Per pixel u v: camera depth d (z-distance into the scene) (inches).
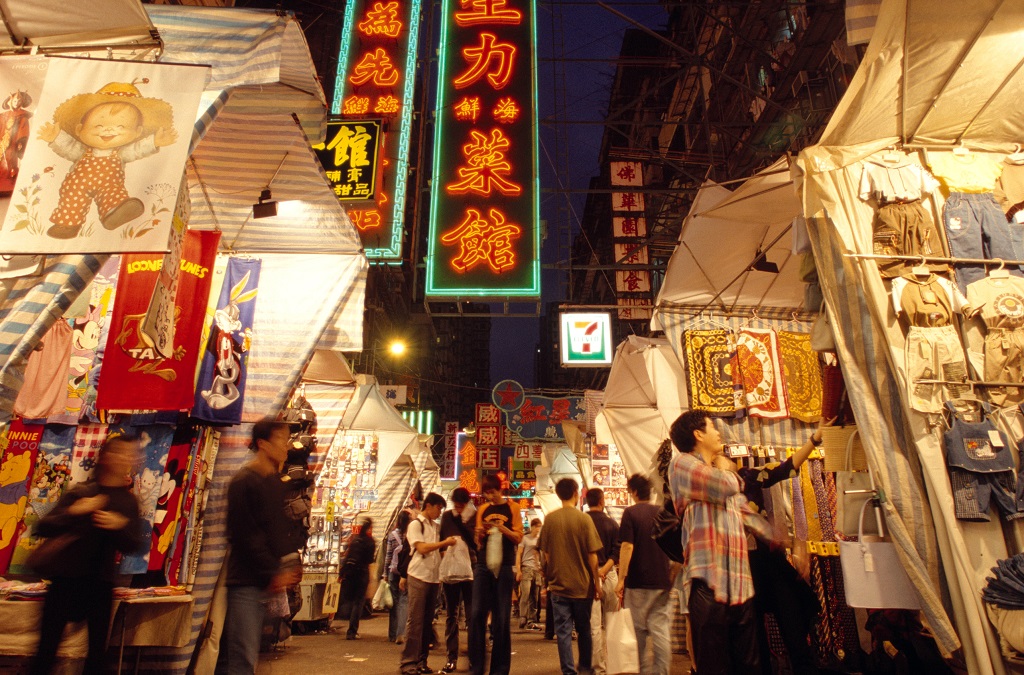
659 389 326.0
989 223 161.9
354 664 273.9
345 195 415.8
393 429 526.6
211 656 182.4
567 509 215.6
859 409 147.9
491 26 515.5
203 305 195.6
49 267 117.8
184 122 120.5
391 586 357.7
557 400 840.9
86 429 189.3
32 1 128.7
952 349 149.0
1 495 179.2
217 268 217.8
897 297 153.0
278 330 225.6
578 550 209.9
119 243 110.0
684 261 256.7
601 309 654.5
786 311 272.5
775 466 178.2
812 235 161.9
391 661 285.3
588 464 505.0
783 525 231.3
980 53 143.8
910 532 139.2
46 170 114.6
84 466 186.1
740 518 137.4
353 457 486.3
